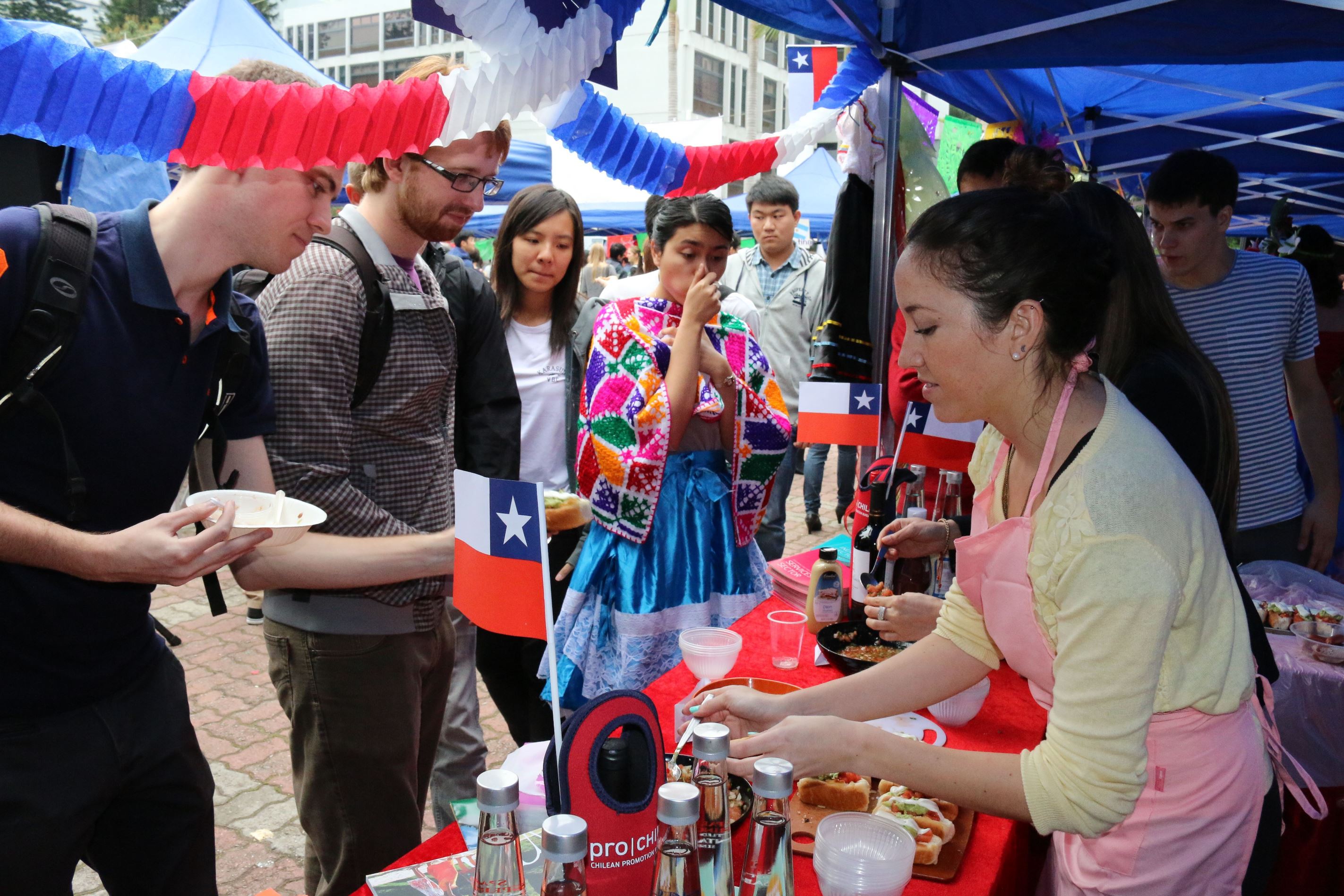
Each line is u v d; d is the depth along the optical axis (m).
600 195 8.67
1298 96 4.11
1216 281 2.72
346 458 1.73
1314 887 2.05
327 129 1.10
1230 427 1.44
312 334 1.65
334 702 1.75
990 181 2.66
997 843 1.28
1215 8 2.55
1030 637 1.22
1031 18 2.78
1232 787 1.20
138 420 1.36
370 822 1.82
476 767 2.72
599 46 1.43
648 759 0.97
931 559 2.16
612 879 0.93
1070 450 1.10
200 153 1.07
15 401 1.24
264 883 2.63
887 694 1.39
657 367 2.20
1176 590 1.02
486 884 0.87
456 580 1.14
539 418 3.08
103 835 1.55
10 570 1.28
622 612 2.17
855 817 1.15
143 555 1.20
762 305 5.18
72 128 0.98
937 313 1.08
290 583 1.61
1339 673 1.97
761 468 2.32
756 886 0.93
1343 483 3.38
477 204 1.84
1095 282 1.06
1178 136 4.84
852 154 3.16
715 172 2.30
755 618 2.15
